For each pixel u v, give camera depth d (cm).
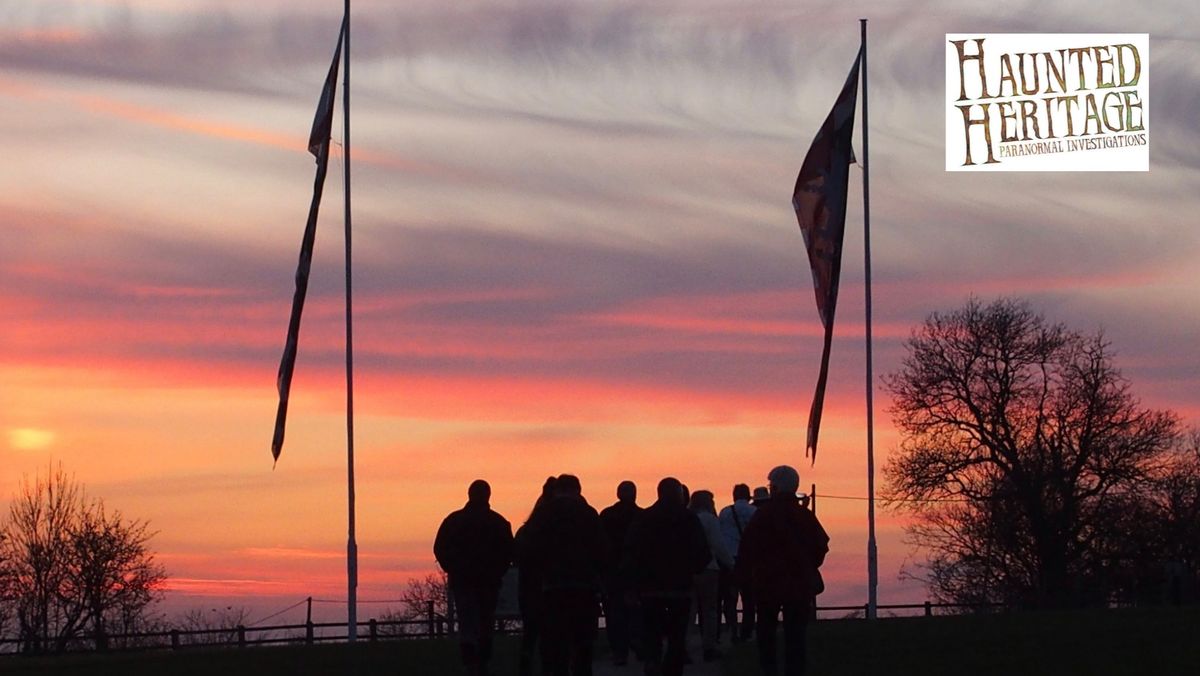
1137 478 10525
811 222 4669
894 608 7100
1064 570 10381
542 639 2373
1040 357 10706
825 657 2848
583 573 2342
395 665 2925
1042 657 2673
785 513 2356
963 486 10606
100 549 9981
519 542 2386
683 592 2373
